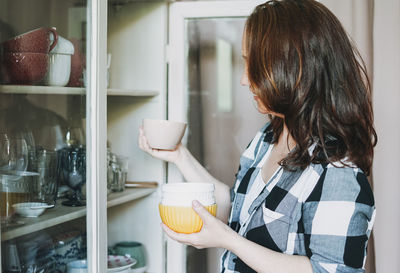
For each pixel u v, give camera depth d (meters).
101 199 1.12
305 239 0.98
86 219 1.10
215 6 1.58
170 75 1.61
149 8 1.57
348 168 0.96
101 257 1.13
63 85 1.04
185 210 1.00
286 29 0.99
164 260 1.61
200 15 1.59
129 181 1.60
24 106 0.93
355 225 0.92
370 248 1.71
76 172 1.06
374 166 1.62
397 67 1.59
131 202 1.58
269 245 1.05
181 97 1.62
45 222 0.98
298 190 1.02
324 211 0.94
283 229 1.03
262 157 1.21
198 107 1.77
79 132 1.07
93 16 1.09
